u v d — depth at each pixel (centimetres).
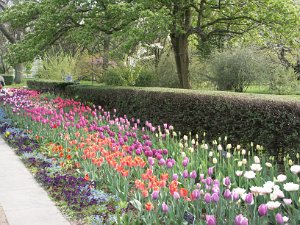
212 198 407
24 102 1373
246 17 1565
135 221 454
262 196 478
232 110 812
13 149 953
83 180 630
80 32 1538
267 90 1812
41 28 1605
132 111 1215
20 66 4006
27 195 603
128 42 1289
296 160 688
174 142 809
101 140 709
